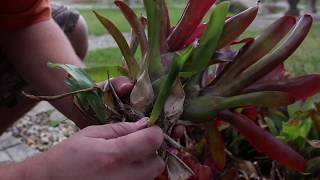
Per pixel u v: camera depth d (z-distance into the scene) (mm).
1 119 815
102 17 434
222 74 445
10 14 688
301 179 579
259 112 651
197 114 429
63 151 394
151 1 407
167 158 425
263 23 2039
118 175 385
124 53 441
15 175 406
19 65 712
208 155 568
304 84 433
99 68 465
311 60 1284
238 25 428
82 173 384
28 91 783
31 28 706
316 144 579
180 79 423
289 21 422
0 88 764
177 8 3365
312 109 623
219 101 423
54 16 840
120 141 380
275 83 439
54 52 688
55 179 387
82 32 883
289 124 594
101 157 380
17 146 1249
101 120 441
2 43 719
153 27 413
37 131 1382
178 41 449
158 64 424
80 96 441
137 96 417
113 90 430
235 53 445
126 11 446
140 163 391
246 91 440
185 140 601
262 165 628
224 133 631
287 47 428
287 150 429
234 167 585
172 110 412
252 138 432
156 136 384
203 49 406
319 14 3021
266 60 431
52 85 669
